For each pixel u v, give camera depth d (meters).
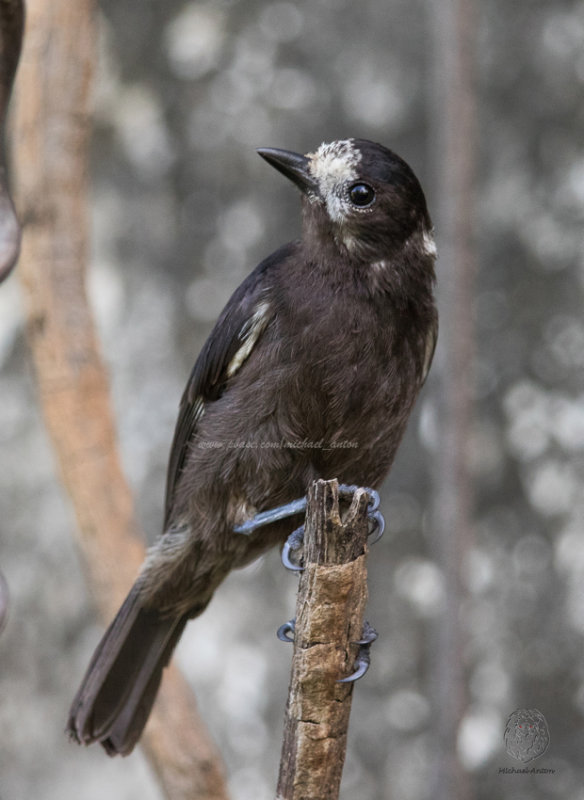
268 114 12.42
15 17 4.71
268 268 6.65
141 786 12.87
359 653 5.12
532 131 12.37
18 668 12.75
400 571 12.72
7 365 12.21
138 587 7.03
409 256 6.47
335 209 6.38
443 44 9.02
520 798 12.07
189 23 12.33
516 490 12.52
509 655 12.38
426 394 12.57
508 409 12.42
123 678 7.05
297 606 5.04
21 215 7.83
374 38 12.49
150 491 12.22
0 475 12.48
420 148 12.60
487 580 12.47
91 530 7.91
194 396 6.94
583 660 12.21
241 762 12.20
